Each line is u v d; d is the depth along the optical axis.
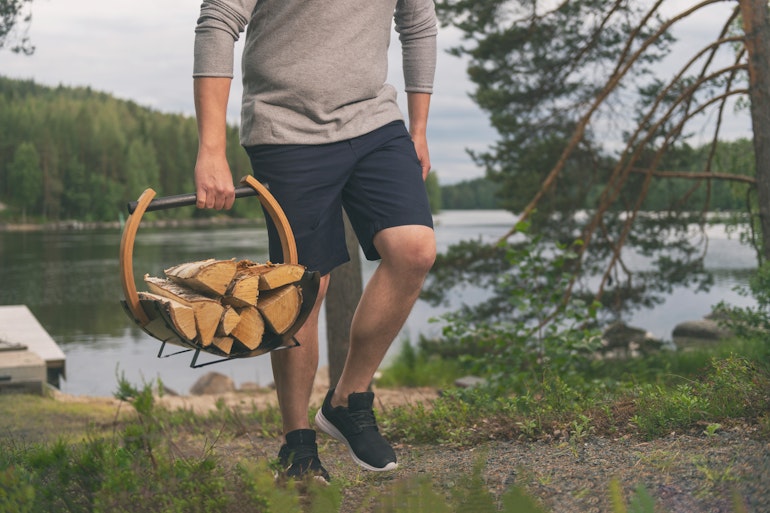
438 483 2.34
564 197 13.43
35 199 123.94
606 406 3.16
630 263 13.93
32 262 54.31
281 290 2.10
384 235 2.38
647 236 13.22
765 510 1.77
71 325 25.92
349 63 2.40
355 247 9.70
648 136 11.23
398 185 2.40
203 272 1.98
